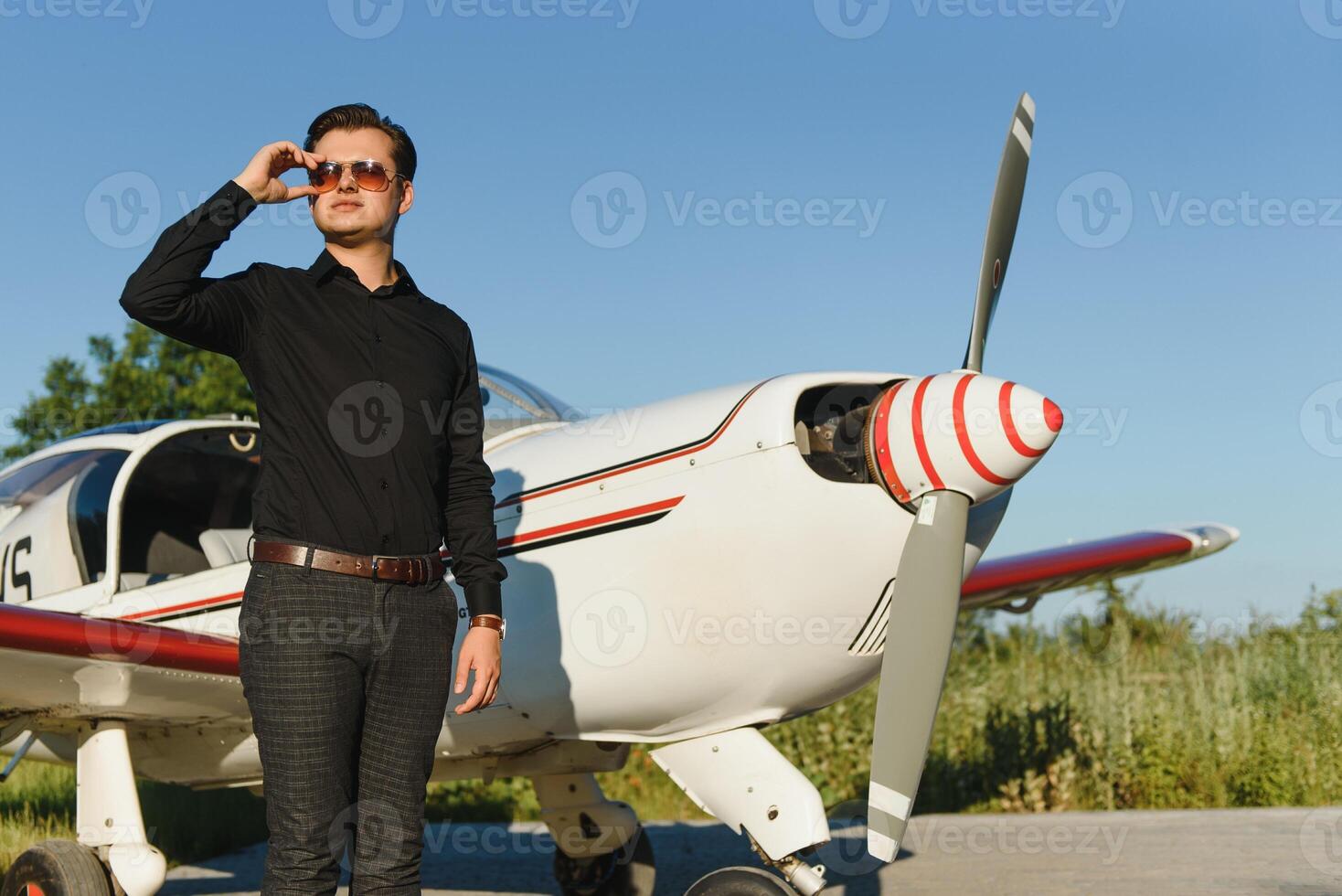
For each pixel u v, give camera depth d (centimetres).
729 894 282
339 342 195
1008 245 296
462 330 215
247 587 191
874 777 266
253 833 560
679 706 290
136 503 407
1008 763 658
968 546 283
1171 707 695
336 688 186
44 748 438
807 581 273
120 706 324
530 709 306
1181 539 540
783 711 294
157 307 181
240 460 423
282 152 196
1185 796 647
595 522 294
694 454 283
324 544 187
